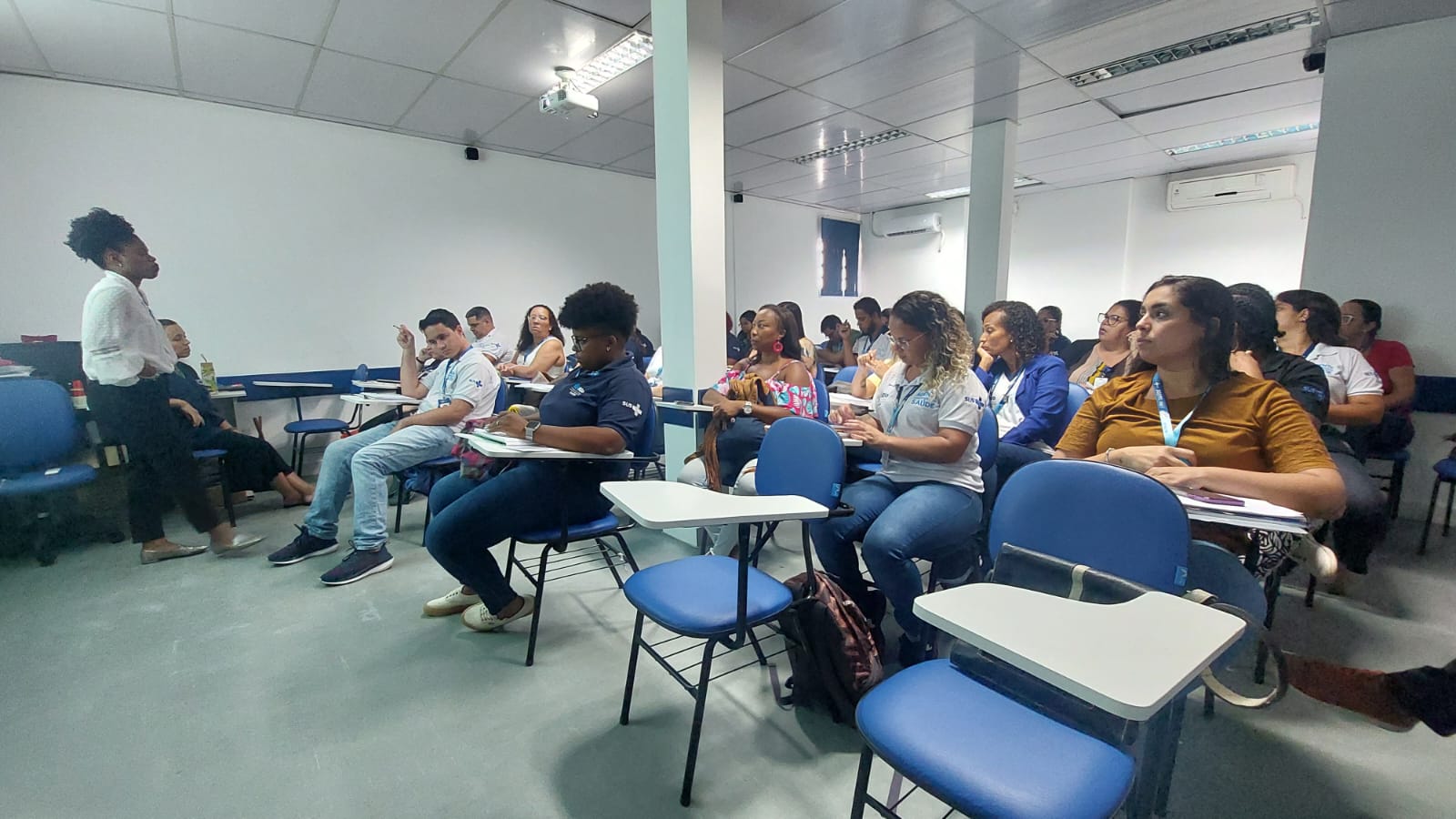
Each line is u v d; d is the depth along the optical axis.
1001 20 3.04
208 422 3.36
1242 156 5.65
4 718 1.60
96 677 1.79
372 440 2.84
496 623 2.02
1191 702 1.59
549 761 1.43
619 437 1.81
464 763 1.42
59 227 3.50
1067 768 0.80
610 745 1.47
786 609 1.36
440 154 4.94
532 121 4.48
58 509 2.79
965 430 1.74
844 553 1.79
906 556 1.61
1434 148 3.05
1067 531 1.17
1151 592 0.89
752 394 2.58
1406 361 3.05
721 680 1.75
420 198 4.86
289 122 4.25
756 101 4.15
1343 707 1.25
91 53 3.16
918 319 1.83
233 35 3.06
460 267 5.11
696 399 2.77
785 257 7.90
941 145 5.26
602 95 3.96
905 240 8.38
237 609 2.22
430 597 2.32
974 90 4.00
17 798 1.32
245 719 1.59
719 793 1.32
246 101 3.95
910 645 1.72
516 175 5.37
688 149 2.61
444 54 3.35
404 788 1.35
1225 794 1.27
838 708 1.53
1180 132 4.93
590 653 1.90
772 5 2.87
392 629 2.07
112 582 2.46
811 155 5.59
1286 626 2.01
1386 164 3.17
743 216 7.38
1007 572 1.06
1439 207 3.05
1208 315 1.43
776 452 1.85
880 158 5.71
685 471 2.58
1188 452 1.41
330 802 1.31
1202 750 1.41
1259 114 4.50
